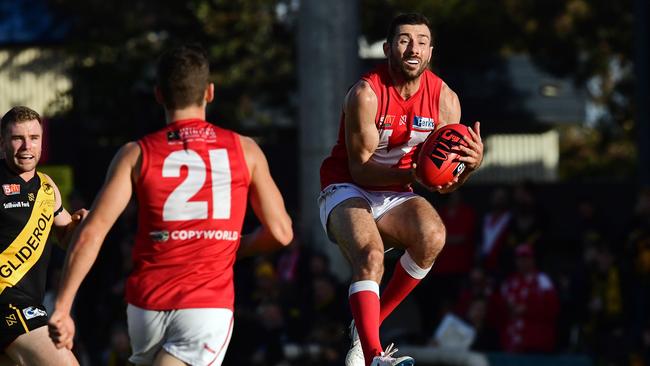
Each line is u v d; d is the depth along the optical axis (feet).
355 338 76.64
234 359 137.90
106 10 265.95
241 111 283.38
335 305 146.41
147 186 61.21
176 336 61.41
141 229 62.03
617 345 139.95
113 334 139.54
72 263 60.39
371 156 73.61
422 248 72.59
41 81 284.41
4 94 286.25
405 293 75.66
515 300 145.69
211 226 61.72
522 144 363.56
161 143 61.87
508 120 339.36
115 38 264.93
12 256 79.10
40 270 80.43
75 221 81.41
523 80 348.38
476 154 70.59
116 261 170.40
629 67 331.57
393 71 72.43
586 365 137.18
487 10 280.31
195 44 63.72
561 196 251.39
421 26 71.56
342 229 71.77
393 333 157.17
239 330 138.72
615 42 294.05
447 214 171.42
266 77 279.49
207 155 62.13
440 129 71.46
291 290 155.53
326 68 174.19
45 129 223.71
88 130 265.13
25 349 79.41
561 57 301.63
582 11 286.46
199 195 61.62
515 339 145.28
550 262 235.61
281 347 140.36
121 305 160.04
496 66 347.15
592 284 148.25
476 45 286.25
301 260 161.99
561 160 433.07
